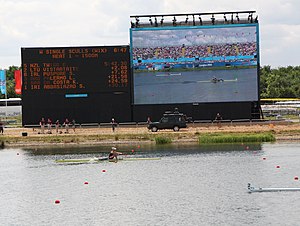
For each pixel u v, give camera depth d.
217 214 47.62
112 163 74.44
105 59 100.69
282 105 149.25
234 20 102.12
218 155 78.38
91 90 100.94
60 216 48.88
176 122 97.56
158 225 45.19
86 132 99.12
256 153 79.38
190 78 101.12
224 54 100.94
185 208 49.81
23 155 84.25
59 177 65.75
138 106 101.44
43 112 101.38
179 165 71.06
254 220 45.69
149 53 101.00
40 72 100.56
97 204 52.44
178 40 100.88
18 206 52.81
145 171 67.81
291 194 54.03
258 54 100.94
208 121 101.38
